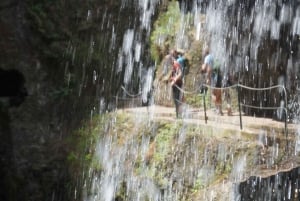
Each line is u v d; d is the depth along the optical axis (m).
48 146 17.09
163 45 18.39
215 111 15.21
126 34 19.08
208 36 17.38
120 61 18.83
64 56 18.17
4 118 17.25
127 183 14.55
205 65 15.12
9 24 17.58
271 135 12.77
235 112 15.62
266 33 16.61
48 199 16.45
